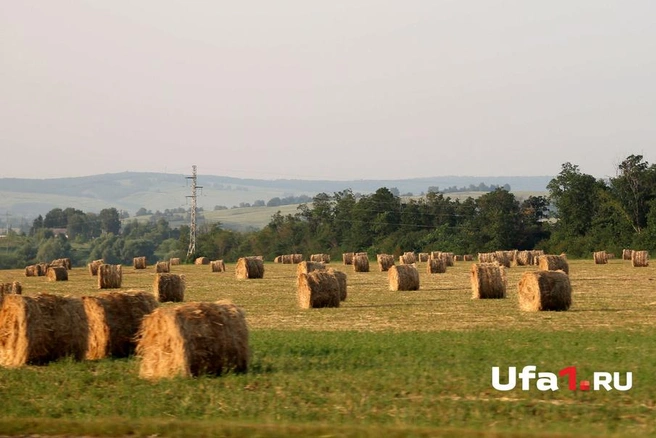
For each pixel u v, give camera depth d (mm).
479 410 37250
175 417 37281
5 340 52500
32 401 41188
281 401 39750
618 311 81812
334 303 93000
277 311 89062
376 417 36250
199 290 126938
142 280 160750
